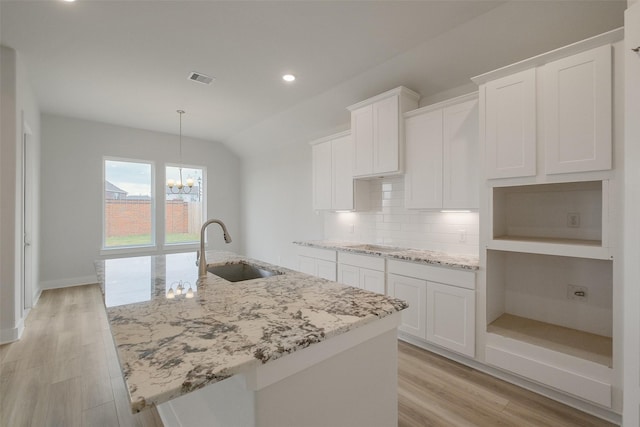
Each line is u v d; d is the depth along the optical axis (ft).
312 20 7.90
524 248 6.89
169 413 5.65
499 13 7.39
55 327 10.69
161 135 19.04
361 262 10.64
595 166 5.90
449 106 8.89
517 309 8.38
